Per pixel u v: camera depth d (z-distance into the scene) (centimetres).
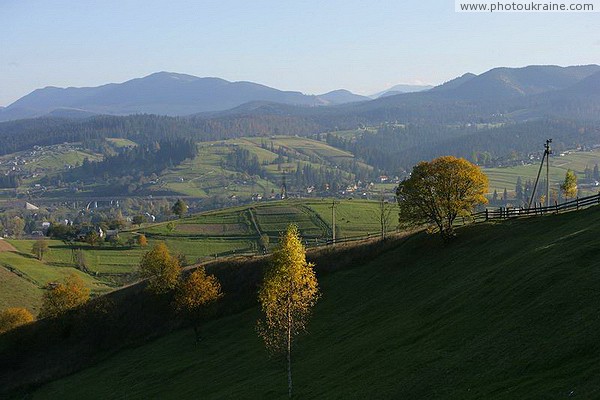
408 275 7325
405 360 4375
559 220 6731
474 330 4309
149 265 9831
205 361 7019
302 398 4591
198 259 19438
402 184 8225
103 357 8906
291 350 6184
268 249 18925
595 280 4022
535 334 3725
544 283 4381
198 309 8031
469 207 7819
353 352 5234
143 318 9556
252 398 5047
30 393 8194
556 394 2898
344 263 9138
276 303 5081
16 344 9806
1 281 16400
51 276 18025
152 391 6431
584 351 3266
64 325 9856
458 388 3534
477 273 5766
